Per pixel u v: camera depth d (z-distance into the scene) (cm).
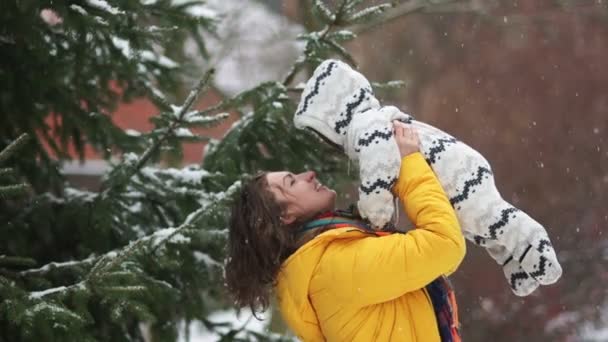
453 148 385
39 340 485
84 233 626
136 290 472
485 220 379
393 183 375
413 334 382
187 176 642
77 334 482
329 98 402
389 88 637
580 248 1509
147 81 689
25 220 640
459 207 381
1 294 481
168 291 564
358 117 386
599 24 1703
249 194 403
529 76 1708
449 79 1823
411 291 380
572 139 1622
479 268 1497
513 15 1712
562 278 1473
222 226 577
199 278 633
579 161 1596
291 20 1900
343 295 372
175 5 621
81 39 560
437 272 361
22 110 649
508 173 1631
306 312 392
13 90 633
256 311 420
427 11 1510
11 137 662
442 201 366
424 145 385
